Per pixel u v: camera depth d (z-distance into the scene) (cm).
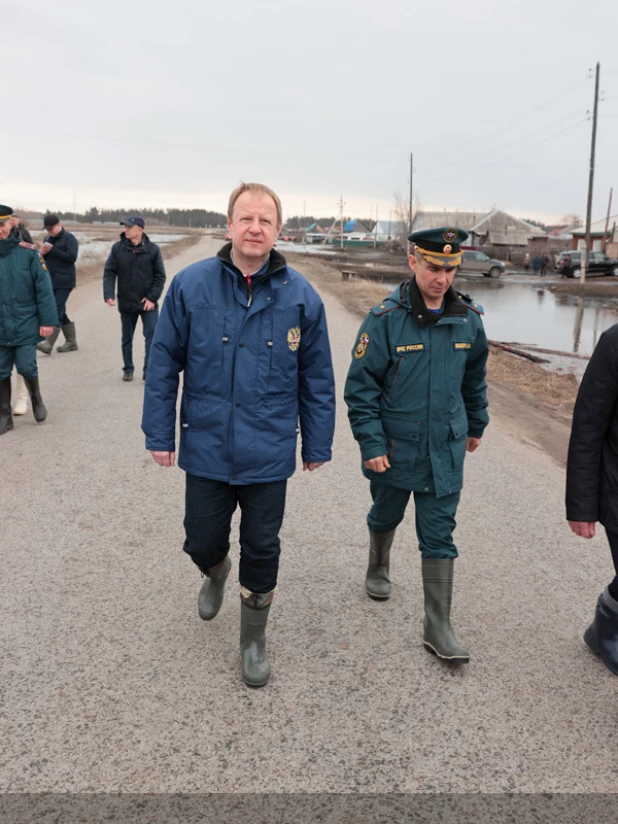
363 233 11256
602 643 290
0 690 264
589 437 261
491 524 441
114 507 443
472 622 323
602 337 255
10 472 499
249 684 271
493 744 244
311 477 519
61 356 957
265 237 246
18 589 338
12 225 571
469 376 303
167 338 261
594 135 3516
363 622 321
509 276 4453
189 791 220
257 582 269
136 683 271
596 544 416
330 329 1295
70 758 231
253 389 258
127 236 758
